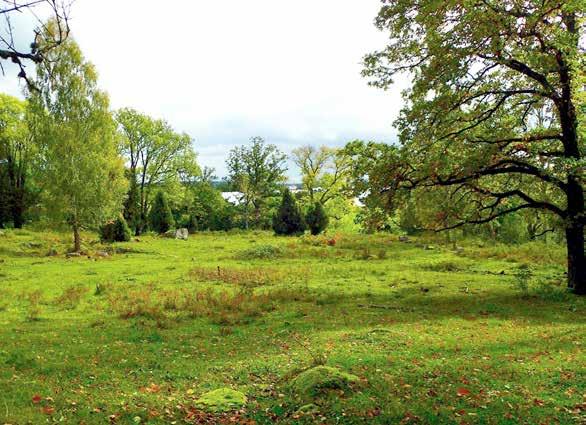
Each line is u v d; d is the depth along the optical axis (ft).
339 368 31.50
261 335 43.98
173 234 180.86
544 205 67.87
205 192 263.08
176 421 23.65
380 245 136.56
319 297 65.00
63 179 128.98
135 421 23.26
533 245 118.73
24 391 27.30
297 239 157.28
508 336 42.24
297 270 93.15
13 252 127.03
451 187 73.10
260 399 26.78
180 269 97.81
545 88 62.49
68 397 26.58
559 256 103.45
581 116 63.26
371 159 69.82
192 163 231.30
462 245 134.21
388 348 37.96
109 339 42.57
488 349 37.52
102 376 31.04
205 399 26.25
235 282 80.07
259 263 107.86
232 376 31.19
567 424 22.71
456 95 62.75
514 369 31.60
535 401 25.79
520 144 67.46
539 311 54.49
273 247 123.95
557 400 25.99
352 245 136.46
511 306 57.77
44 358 35.50
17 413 23.72
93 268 99.19
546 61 56.85
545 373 30.73
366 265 101.86
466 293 68.23
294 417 23.76
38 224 149.79
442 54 61.77
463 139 67.15
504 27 57.00
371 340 40.73
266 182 262.67
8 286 76.95
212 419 24.00
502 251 113.39
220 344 40.70
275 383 29.60
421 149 65.92
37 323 50.44
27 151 188.65
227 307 57.57
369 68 71.15
